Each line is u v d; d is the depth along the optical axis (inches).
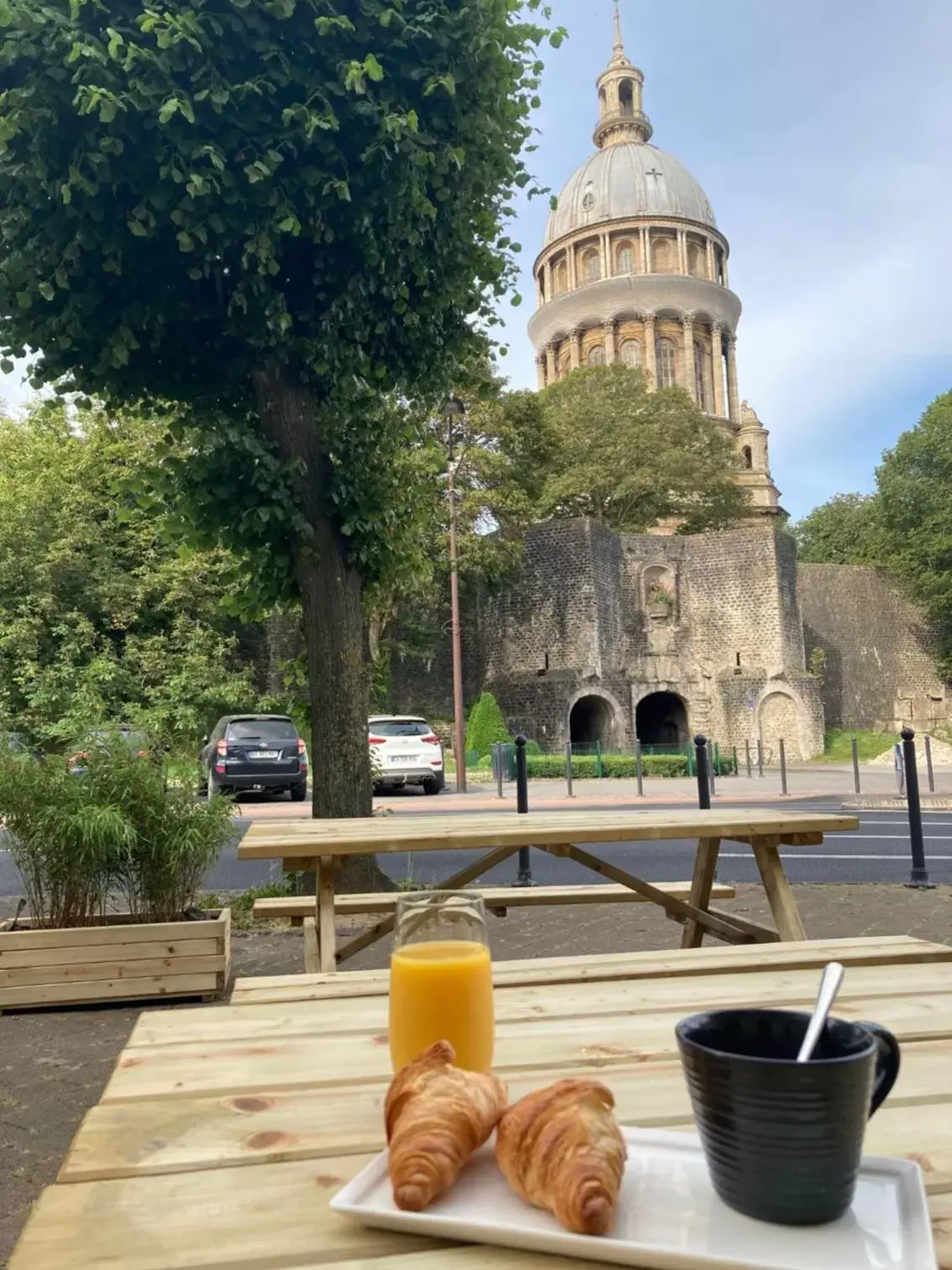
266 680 1384.1
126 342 261.3
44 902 209.5
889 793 793.6
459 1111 38.5
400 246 279.7
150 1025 70.8
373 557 303.6
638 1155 41.4
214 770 720.3
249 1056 62.0
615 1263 34.0
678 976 90.3
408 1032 55.2
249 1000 94.3
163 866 206.1
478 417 1497.3
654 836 153.2
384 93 260.1
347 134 258.4
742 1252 33.2
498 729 1390.3
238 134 242.4
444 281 298.4
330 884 153.7
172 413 310.7
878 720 1958.7
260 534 295.6
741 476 2356.1
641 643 1716.3
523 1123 37.5
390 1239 36.5
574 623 1595.7
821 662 1907.0
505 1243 35.2
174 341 285.3
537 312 2795.3
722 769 1232.8
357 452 307.7
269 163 240.1
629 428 1968.5
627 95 3174.2
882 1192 38.1
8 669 1048.8
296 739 735.1
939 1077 54.9
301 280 288.2
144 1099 53.4
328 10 255.0
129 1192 41.0
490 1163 41.1
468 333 325.4
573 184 2898.6
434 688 1636.3
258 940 252.4
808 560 2672.2
